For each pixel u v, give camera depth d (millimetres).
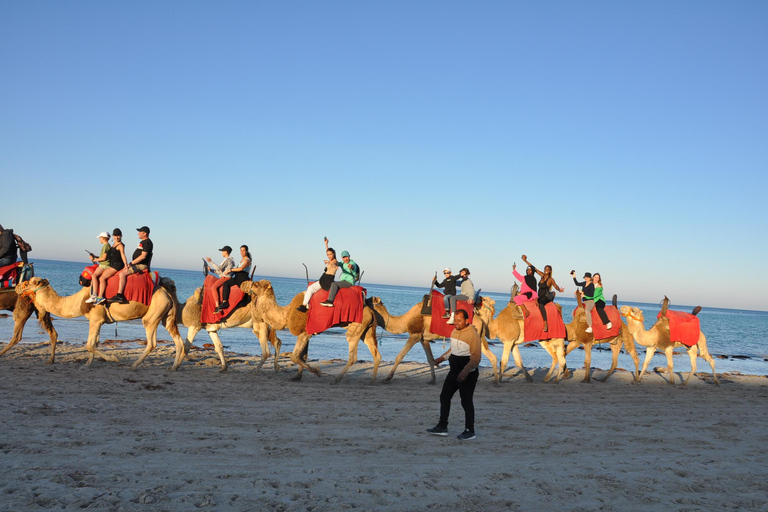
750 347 34031
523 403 10805
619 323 14594
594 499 5148
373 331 12578
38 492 4543
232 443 6527
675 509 4969
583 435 8008
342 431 7484
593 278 14688
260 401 9484
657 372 17875
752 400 12789
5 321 23797
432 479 5484
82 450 5883
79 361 13305
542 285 13906
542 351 24094
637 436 8102
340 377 12195
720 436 8359
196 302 12898
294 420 8055
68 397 8797
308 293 12031
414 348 23828
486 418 8992
